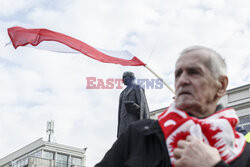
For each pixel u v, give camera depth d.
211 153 2.19
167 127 2.40
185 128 2.34
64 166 32.72
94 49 7.47
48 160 29.27
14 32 7.47
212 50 2.61
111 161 2.64
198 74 2.51
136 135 2.57
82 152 33.91
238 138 2.52
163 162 2.36
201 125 2.35
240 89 24.84
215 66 2.54
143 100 7.87
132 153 2.52
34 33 7.48
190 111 2.51
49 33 7.52
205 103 2.52
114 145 2.69
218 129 2.35
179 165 2.19
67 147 33.56
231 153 2.35
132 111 7.72
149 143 2.48
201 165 2.15
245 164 2.39
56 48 7.61
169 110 2.48
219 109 2.61
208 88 2.51
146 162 2.42
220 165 2.15
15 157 34.06
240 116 24.45
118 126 7.97
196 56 2.54
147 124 2.62
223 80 2.58
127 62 7.19
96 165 2.69
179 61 2.58
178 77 2.59
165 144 2.39
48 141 34.00
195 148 2.20
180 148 2.25
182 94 2.50
